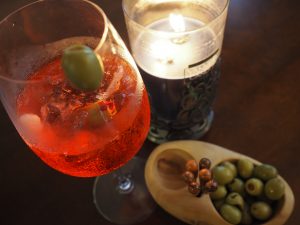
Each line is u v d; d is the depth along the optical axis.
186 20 0.28
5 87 0.18
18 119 0.20
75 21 0.21
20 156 0.28
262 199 0.24
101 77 0.17
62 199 0.27
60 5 0.20
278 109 0.29
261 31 0.33
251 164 0.25
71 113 0.18
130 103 0.19
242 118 0.29
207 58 0.24
